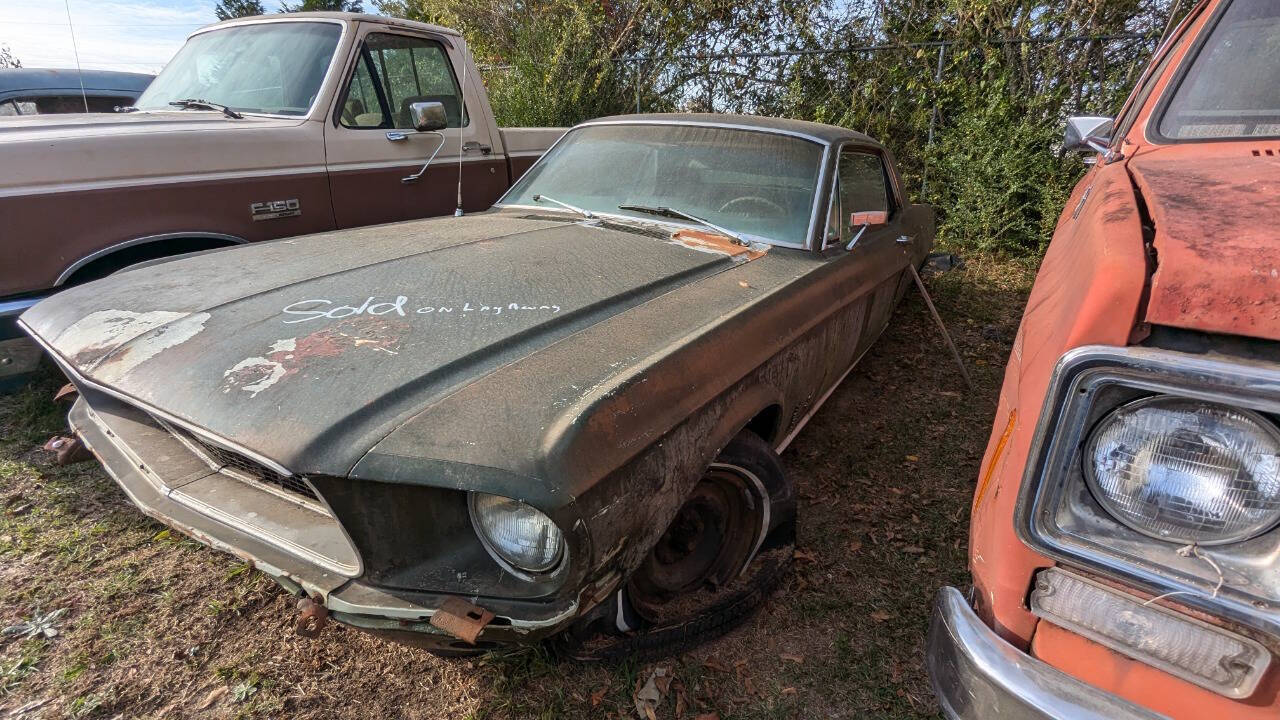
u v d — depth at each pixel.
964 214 6.98
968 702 1.25
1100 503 1.08
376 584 1.50
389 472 1.35
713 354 1.88
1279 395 0.90
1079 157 6.34
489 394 1.53
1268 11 1.85
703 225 2.90
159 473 1.91
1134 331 1.03
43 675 2.02
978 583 1.34
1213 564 1.01
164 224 3.29
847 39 7.90
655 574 2.03
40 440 3.24
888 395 4.07
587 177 3.30
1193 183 1.35
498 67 10.24
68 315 2.10
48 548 2.54
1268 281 0.93
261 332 1.80
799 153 3.09
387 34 4.27
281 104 4.01
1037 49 6.74
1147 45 6.34
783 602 2.39
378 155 4.14
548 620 1.42
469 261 2.35
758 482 2.14
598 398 1.51
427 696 2.00
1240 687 1.03
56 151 2.95
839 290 2.71
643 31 9.14
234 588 2.39
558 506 1.33
